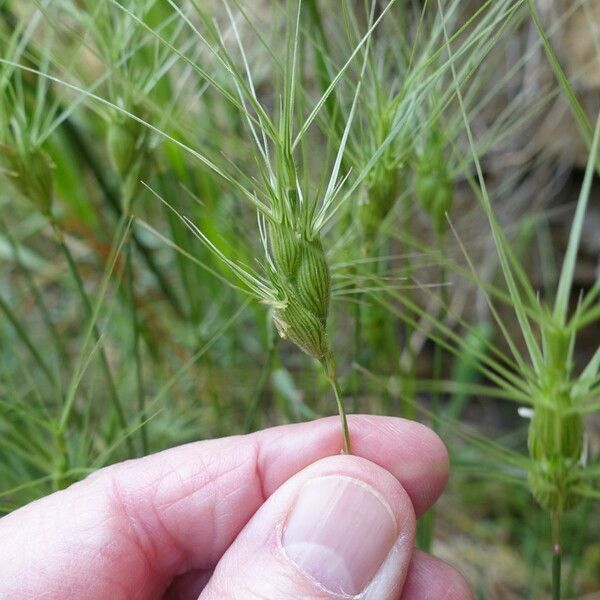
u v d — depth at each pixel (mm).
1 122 104
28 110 138
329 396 170
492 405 197
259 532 91
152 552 104
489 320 188
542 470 81
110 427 141
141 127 112
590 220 176
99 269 181
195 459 105
